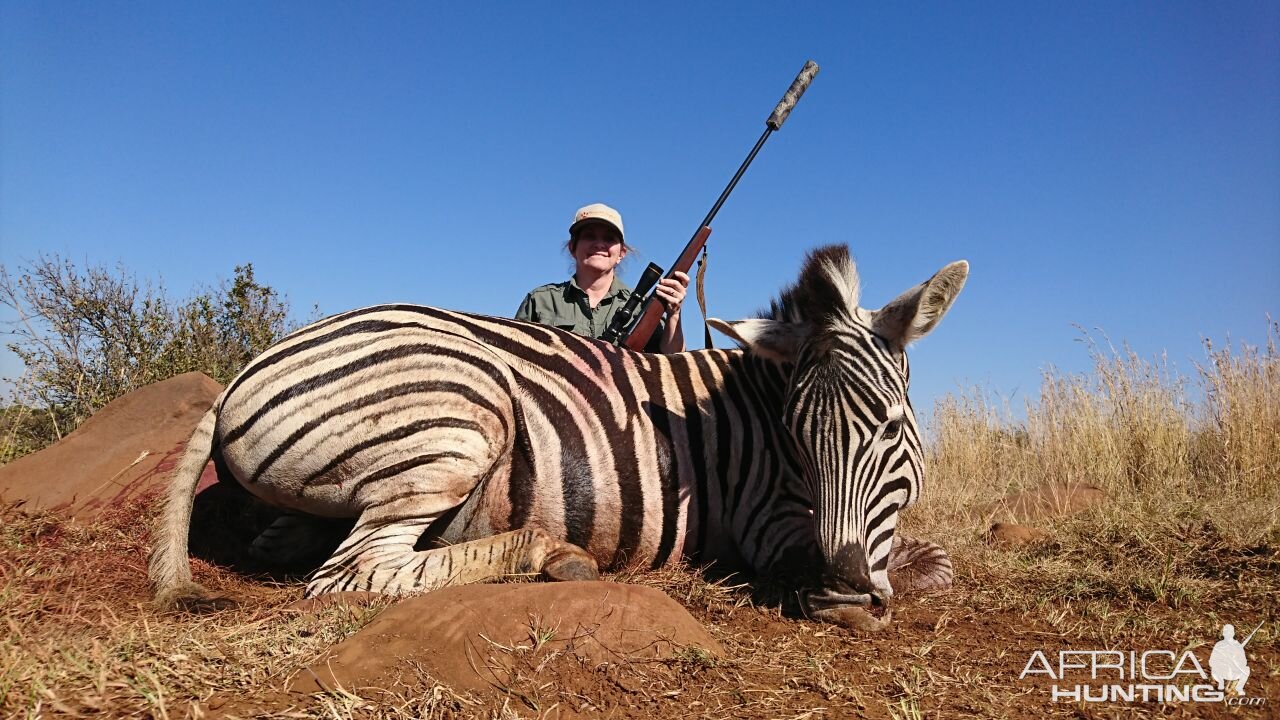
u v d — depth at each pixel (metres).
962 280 3.40
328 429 3.38
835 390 3.30
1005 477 8.72
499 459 3.57
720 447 3.96
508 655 2.54
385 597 3.10
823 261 3.56
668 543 3.85
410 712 2.21
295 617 2.89
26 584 3.30
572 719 2.30
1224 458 7.39
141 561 3.74
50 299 8.51
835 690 2.63
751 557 3.87
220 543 4.22
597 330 5.94
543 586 2.85
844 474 3.26
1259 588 4.05
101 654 2.38
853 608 3.33
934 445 9.54
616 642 2.68
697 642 2.82
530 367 3.72
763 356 3.74
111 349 8.43
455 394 3.44
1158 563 4.51
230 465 3.56
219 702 2.21
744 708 2.46
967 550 5.08
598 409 3.78
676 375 4.08
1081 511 5.99
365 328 3.50
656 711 2.40
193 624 2.80
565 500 3.67
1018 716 2.54
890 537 3.47
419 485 3.37
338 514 3.57
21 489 4.42
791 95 5.31
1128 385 8.28
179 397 5.04
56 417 7.64
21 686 2.18
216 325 9.66
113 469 4.57
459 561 3.32
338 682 2.30
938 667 2.96
